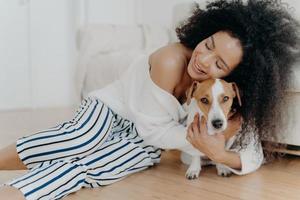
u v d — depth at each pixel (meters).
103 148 1.14
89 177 1.03
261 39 1.06
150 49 2.33
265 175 1.17
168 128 1.13
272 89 1.08
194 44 1.15
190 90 1.06
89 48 2.24
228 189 1.04
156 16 2.95
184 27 1.21
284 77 1.11
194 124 1.05
